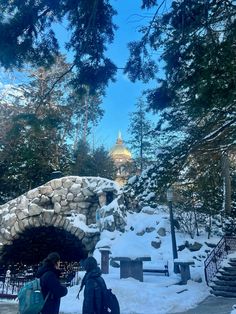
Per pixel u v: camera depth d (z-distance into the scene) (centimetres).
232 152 916
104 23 555
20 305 463
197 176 951
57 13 534
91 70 586
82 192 1761
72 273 1445
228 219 1788
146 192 723
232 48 479
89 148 2844
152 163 730
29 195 1800
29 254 2097
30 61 567
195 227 1748
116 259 1176
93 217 1750
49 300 466
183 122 681
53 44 562
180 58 541
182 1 525
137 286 1056
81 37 565
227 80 482
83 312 448
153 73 589
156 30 561
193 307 974
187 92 559
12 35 513
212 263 1343
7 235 1767
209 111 579
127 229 1664
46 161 2302
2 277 1466
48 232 1872
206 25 514
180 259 1269
